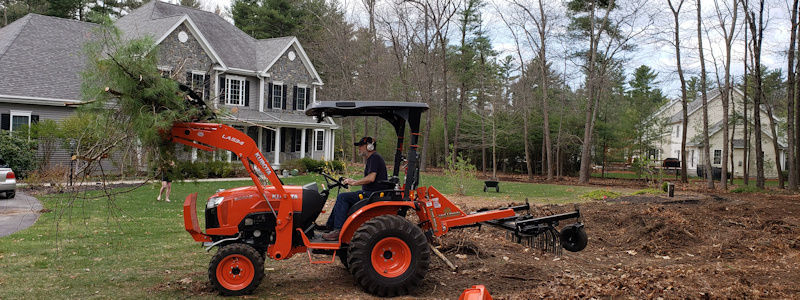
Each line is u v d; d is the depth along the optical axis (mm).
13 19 38219
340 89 38531
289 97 30125
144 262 6895
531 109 36781
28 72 20750
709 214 11422
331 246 5582
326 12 42906
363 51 38219
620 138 35625
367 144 5840
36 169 17984
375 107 5730
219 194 5762
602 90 32969
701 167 38281
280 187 5539
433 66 33938
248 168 5484
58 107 20734
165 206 12875
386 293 5445
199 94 6383
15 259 6926
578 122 36906
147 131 5324
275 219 5637
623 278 6145
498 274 6445
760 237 9297
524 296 5406
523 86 33688
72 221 10219
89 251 7527
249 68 27906
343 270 6566
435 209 6078
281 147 29172
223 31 29438
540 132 37812
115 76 5301
